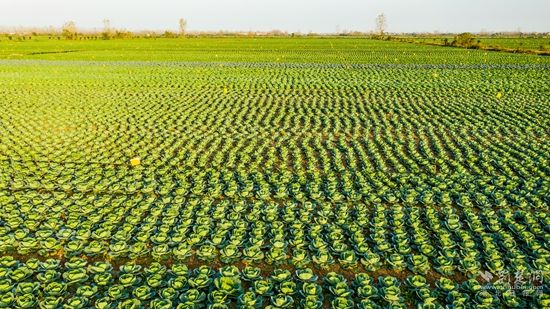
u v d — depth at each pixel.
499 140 17.00
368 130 17.94
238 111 22.66
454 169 13.98
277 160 15.02
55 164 14.07
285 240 9.62
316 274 8.49
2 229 9.57
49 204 10.98
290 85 30.20
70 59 51.50
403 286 8.06
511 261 8.43
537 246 8.95
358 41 100.94
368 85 29.77
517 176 13.25
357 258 8.87
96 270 8.12
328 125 18.80
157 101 24.97
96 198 11.70
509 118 20.02
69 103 24.28
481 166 14.15
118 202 11.10
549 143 16.39
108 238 9.56
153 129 18.77
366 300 7.27
